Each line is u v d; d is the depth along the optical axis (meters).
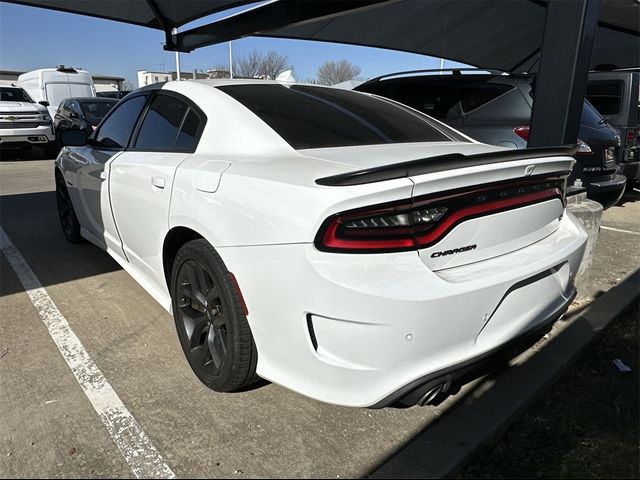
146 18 6.93
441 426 2.13
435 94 5.87
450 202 1.80
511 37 10.11
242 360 2.16
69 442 2.09
